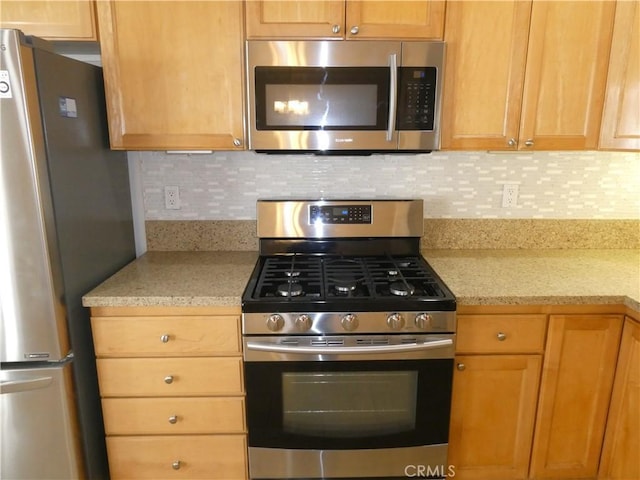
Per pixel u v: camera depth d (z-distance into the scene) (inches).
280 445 59.2
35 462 54.7
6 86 44.5
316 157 74.4
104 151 62.5
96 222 60.0
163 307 55.5
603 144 62.4
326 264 68.6
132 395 58.0
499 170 75.1
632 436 56.1
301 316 54.1
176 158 73.6
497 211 76.7
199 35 58.6
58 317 51.3
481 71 60.2
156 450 60.0
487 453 62.0
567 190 75.8
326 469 60.5
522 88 60.9
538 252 75.5
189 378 57.4
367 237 72.6
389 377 57.3
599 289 57.4
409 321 54.8
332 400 58.2
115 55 58.7
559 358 58.2
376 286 59.5
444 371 57.0
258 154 73.8
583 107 61.7
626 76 59.6
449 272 64.6
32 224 47.9
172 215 75.7
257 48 57.4
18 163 46.2
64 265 51.9
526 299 55.6
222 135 61.6
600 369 58.7
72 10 57.1
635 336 54.9
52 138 49.1
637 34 58.2
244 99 60.4
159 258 72.7
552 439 61.4
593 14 58.9
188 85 59.9
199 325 55.8
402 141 60.6
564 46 59.8
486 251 76.3
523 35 59.2
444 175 75.2
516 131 62.2
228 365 57.1
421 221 72.5
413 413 58.7
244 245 76.7
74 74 53.9
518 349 58.0
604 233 76.6
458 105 61.1
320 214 71.4
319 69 57.9
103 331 55.6
